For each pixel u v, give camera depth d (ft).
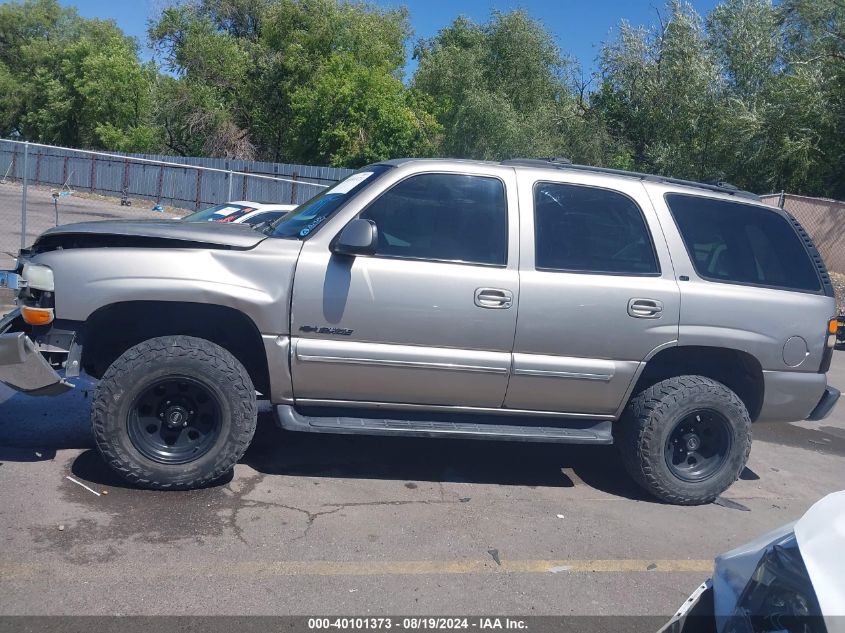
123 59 136.77
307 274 15.47
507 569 13.83
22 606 11.44
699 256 17.31
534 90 120.06
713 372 18.29
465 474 18.44
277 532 14.46
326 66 112.16
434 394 16.16
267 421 21.06
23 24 164.76
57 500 15.01
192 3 135.95
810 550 7.90
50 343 15.20
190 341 15.44
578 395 16.63
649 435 16.93
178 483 15.48
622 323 16.49
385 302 15.61
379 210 16.12
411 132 103.19
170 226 16.24
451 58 110.42
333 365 15.65
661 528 16.20
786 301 17.46
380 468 18.30
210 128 126.93
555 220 16.74
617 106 103.81
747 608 8.11
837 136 75.46
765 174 80.23
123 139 133.08
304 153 111.14
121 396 15.02
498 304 15.93
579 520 16.25
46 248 16.16
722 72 89.71
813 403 17.93
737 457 17.35
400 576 13.26
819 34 78.23
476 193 16.53
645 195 17.37
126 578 12.44
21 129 159.74
